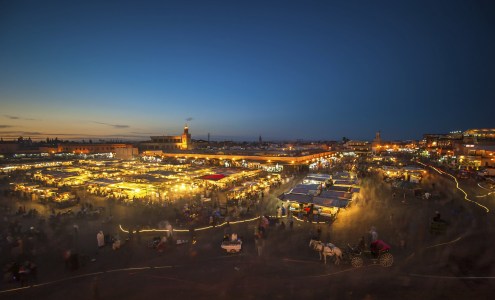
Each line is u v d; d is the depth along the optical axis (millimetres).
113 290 14383
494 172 43719
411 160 80500
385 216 25656
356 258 16297
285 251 18859
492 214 24984
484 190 36375
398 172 48594
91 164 64438
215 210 27688
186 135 126188
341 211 28062
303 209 27203
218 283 14820
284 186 42844
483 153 57281
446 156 72125
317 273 15656
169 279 15414
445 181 43938
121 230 23797
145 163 63938
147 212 28578
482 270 15039
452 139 90688
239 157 68875
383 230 21984
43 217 27625
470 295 12766
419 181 43375
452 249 17828
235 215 27391
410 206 28812
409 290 13438
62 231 23516
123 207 30953
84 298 13727
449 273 14867
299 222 25188
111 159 76750
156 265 17281
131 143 127812
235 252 18781
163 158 81188
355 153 114188
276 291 13844
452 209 26969
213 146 136750
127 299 13523
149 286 14688
